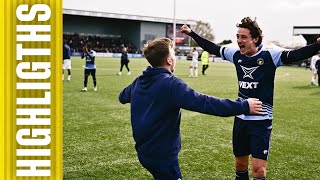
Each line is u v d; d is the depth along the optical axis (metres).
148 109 2.66
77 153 5.51
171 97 2.57
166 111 2.61
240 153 3.84
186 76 22.31
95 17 65.88
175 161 2.70
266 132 3.60
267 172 4.96
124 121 7.89
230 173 4.84
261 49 3.63
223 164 5.18
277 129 7.76
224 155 5.61
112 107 9.62
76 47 58.53
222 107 2.49
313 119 8.96
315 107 10.94
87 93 12.34
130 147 5.91
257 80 3.61
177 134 2.72
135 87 2.82
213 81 18.91
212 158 5.46
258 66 3.59
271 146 6.33
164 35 71.12
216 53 3.91
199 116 8.90
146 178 4.57
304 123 8.45
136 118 2.72
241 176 3.95
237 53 3.76
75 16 64.25
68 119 7.95
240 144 3.80
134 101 2.77
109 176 4.62
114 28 69.12
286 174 4.89
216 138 6.70
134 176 4.63
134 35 68.88
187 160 5.34
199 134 7.00
